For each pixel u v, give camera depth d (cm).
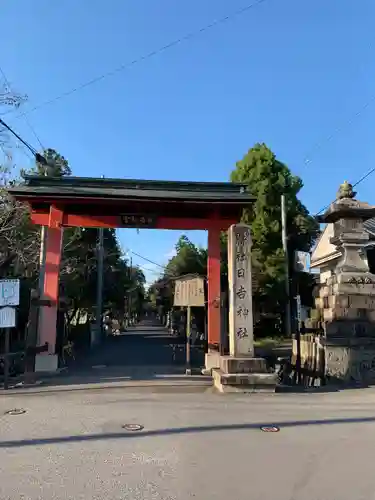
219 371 1127
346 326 1351
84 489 473
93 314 4072
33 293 1231
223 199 1391
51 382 1175
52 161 2514
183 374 1335
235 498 459
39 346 1277
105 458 573
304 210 3114
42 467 538
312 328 1522
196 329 2781
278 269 2802
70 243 2578
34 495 456
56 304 1385
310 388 1159
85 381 1190
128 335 4434
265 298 2845
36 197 1366
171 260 4431
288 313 2864
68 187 1411
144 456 583
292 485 496
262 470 541
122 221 1455
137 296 9181
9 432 693
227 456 590
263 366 1082
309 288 2977
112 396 989
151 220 1465
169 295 4016
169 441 651
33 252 1986
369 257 1862
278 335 2911
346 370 1305
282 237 2891
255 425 752
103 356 2006
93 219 1448
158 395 1005
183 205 1429
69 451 600
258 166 3038
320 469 548
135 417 794
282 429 731
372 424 773
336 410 883
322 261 2144
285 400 977
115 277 4353
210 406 898
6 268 2020
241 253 1138
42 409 856
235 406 903
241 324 1115
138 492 468
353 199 1458
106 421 764
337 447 639
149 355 2069
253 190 2994
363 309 1363
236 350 1101
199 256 4000
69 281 2695
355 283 1378
